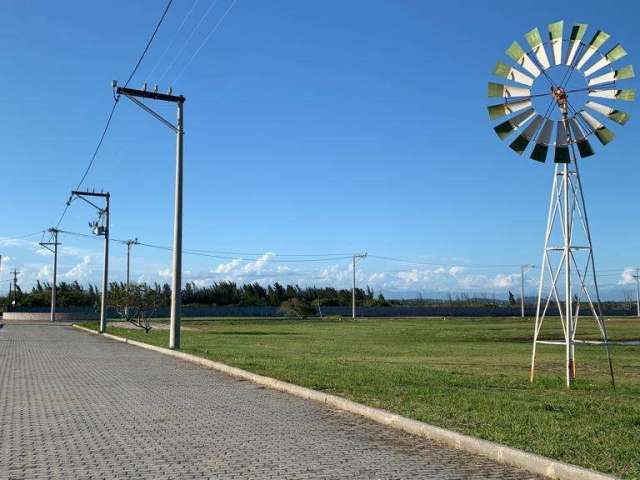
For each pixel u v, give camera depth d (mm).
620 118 16078
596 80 16312
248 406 12391
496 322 79438
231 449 8695
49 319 87250
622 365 23234
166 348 27016
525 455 7699
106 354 25859
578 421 10023
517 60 16922
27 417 11133
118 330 49719
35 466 7770
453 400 12117
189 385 15695
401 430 10000
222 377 17469
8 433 9758
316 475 7379
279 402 12891
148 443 9062
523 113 16797
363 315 113500
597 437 8766
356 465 7840
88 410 11891
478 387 14797
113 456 8281
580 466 7168
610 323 75000
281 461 8031
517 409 11109
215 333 46812
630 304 150375
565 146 16484
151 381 16531
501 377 17453
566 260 16422
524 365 22625
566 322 17031
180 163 27516
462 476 7348
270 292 132375
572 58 16484
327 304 129125
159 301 50500
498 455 8086
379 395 12773
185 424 10516
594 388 15352
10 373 18422
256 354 24453
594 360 25438
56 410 11875
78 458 8172
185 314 101750
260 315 105125
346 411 11750
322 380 15250
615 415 10648
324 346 32344
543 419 10109
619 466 7199
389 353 28047
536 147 16672
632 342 40625
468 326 65812
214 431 9930
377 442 9141
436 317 105312
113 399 13305
